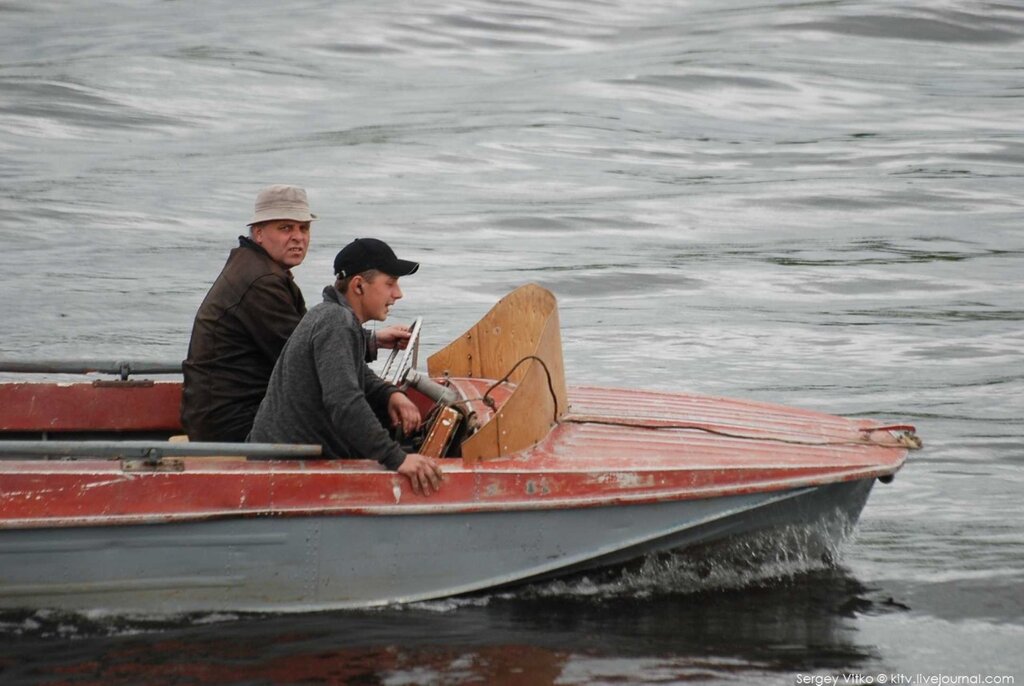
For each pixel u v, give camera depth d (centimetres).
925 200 6331
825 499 2133
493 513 1991
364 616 1981
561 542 2033
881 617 2050
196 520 1894
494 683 1777
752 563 2181
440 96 9050
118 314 4162
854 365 3719
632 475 2016
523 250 5306
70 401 2355
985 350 3878
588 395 2403
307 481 1922
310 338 1959
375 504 1941
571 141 7656
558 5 12675
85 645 1866
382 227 5653
